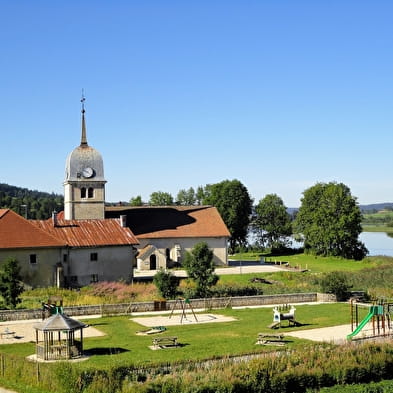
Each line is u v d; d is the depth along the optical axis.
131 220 92.06
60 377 27.59
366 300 60.50
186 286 64.75
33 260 68.06
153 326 45.91
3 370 30.50
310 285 69.38
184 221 93.75
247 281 75.62
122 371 28.77
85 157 85.88
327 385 30.11
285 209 137.25
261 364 29.53
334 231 115.00
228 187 122.44
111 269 73.12
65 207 88.81
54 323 35.00
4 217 69.44
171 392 26.80
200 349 37.47
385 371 31.77
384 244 176.00
